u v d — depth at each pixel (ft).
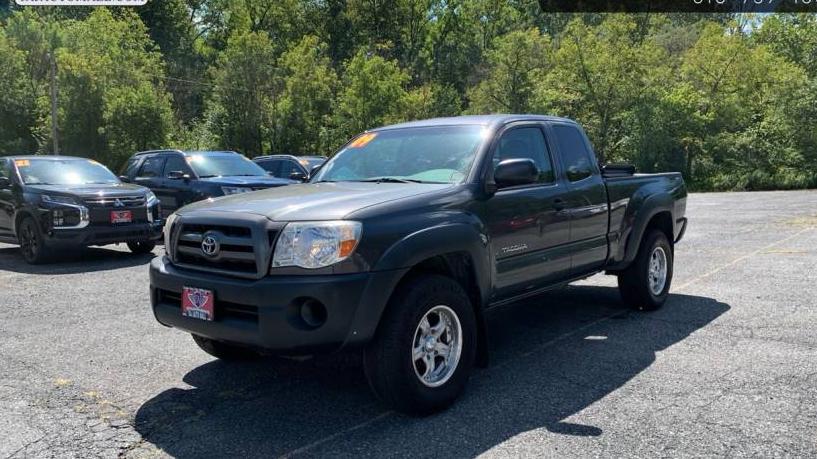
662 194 21.81
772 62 136.87
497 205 15.21
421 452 11.45
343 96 140.46
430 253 12.96
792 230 43.11
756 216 53.62
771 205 65.16
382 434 12.27
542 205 16.63
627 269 21.35
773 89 125.80
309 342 11.87
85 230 31.71
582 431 12.22
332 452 11.53
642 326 19.99
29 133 129.90
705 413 12.98
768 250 34.63
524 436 12.04
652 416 12.89
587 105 142.00
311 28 224.12
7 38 138.72
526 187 16.47
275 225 12.25
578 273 18.61
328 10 226.79
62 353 17.83
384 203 12.99
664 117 128.57
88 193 32.30
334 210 12.50
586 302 23.53
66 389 15.03
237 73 134.62
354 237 12.03
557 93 140.97
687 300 23.53
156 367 16.62
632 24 143.43
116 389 15.03
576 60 140.97
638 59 136.15
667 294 22.98
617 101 138.21
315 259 11.89
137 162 45.52
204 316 12.82
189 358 17.35
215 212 13.33
